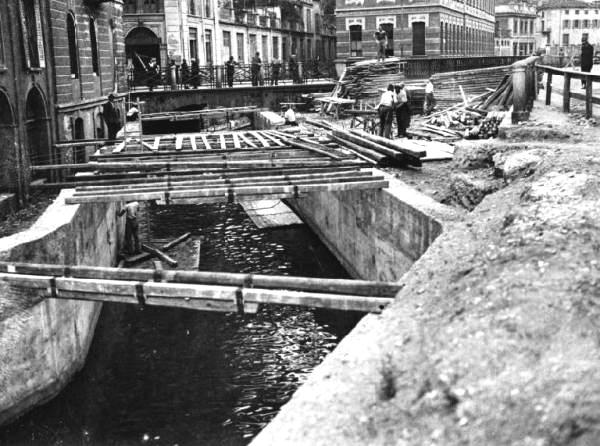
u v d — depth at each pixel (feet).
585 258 25.95
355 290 30.30
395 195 47.24
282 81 153.38
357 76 115.14
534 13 341.82
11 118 59.06
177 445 35.65
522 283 25.50
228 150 63.36
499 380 21.72
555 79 123.13
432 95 101.45
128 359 45.52
